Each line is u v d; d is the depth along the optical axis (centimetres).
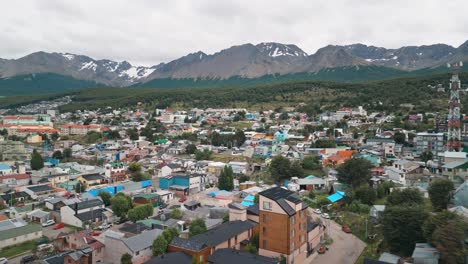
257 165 14988
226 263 5662
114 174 14050
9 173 13925
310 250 7150
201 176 12912
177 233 7119
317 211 9500
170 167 14312
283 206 6425
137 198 10581
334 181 11681
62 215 9494
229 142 19712
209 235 6669
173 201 11244
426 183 10325
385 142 16088
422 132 15812
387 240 6550
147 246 6738
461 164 10369
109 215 9569
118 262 6681
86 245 6788
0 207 10519
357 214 8956
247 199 10019
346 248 7281
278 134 19800
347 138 18150
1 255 7344
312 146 16850
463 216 6016
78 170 14412
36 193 11406
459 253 5169
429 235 5859
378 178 11294
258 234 7294
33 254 7188
